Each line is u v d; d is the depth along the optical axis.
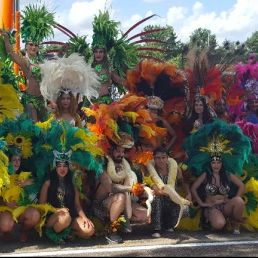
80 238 6.02
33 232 6.27
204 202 6.45
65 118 6.59
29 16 7.74
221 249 5.55
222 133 6.51
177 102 7.51
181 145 7.17
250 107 7.80
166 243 5.82
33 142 6.01
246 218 6.50
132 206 6.15
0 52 7.46
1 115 6.01
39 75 7.46
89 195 6.15
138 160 6.28
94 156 5.97
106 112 6.12
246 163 6.72
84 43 8.18
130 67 8.16
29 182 5.90
